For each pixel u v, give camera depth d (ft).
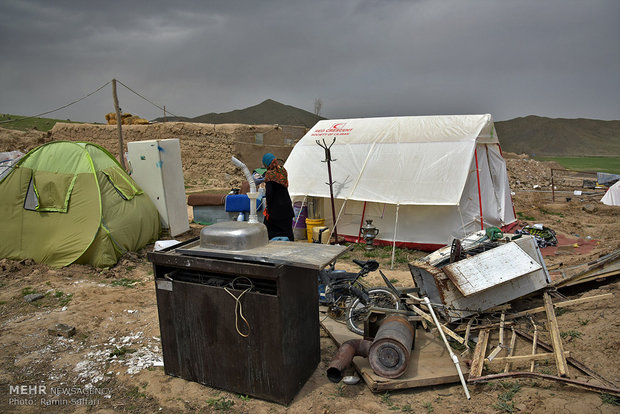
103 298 20.40
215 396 12.08
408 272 25.32
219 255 11.99
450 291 15.88
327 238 29.91
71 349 15.43
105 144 86.84
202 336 12.21
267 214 20.17
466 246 18.83
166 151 32.12
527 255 15.64
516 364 13.37
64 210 25.00
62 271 23.97
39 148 26.68
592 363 12.36
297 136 107.96
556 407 10.71
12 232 25.17
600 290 16.79
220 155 83.97
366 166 31.78
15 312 18.85
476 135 30.22
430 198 28.58
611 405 10.51
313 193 32.83
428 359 13.66
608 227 38.29
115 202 26.61
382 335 12.49
